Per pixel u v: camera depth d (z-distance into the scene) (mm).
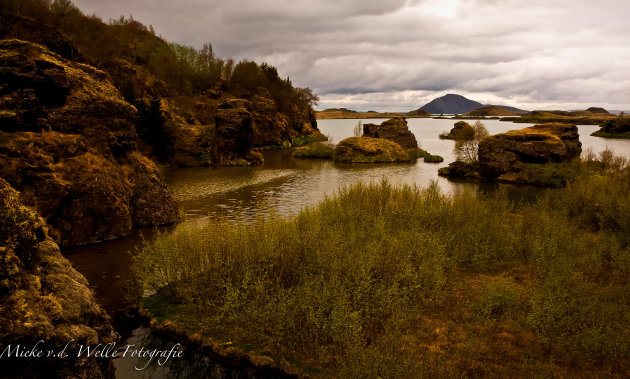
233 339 10258
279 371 9195
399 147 66562
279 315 9883
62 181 16938
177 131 52062
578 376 8641
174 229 20688
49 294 6371
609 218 19922
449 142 107250
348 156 62156
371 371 7891
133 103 45906
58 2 64125
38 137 17188
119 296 12531
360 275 11406
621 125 116938
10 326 5254
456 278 14227
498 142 44656
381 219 17594
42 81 17891
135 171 21922
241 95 94375
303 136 106750
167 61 81312
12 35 33219
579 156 45438
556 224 18672
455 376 8266
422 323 11023
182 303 11945
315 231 13992
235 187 35250
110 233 18547
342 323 9500
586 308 10492
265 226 13906
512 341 10078
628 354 9180
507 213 21406
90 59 53469
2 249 5828
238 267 11797
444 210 19641
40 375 5535
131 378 8945
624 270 14414
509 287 12656
